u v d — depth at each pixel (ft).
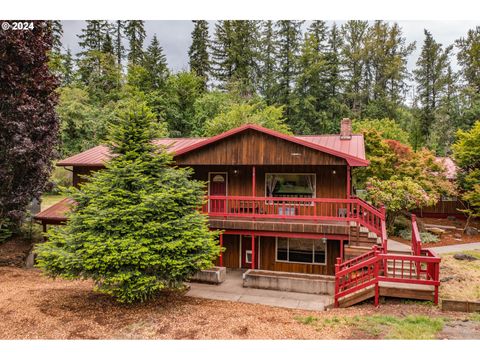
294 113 128.16
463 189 69.87
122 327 23.70
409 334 22.52
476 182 66.23
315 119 123.85
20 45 39.93
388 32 145.69
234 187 50.03
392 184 56.29
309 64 128.77
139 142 30.17
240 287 38.75
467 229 64.69
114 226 27.02
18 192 44.83
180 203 30.96
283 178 47.96
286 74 134.51
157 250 27.25
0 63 39.50
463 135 69.67
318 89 126.93
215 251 30.01
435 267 29.45
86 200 28.81
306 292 36.65
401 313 27.86
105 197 27.02
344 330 23.77
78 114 95.81
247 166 49.39
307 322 25.59
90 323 24.13
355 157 39.96
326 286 36.09
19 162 42.91
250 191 49.26
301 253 46.34
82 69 129.18
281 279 37.45
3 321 23.53
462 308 27.61
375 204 57.00
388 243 43.88
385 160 63.21
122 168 28.32
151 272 27.55
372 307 30.12
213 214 44.27
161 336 22.40
